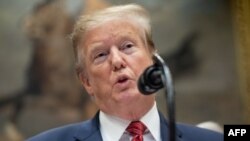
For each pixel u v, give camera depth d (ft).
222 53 33.37
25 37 32.12
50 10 32.19
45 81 32.04
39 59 32.04
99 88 9.08
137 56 8.96
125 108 9.03
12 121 31.63
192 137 9.95
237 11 33.65
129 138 9.27
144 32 9.34
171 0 33.50
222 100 33.04
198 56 33.35
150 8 33.27
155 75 6.86
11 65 31.86
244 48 33.35
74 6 32.30
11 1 32.19
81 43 9.33
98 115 9.89
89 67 9.21
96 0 32.32
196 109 32.99
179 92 33.04
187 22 33.47
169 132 6.46
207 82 33.17
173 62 33.22
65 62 32.07
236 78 33.22
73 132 9.75
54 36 32.12
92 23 9.13
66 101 32.04
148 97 9.05
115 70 8.81
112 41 8.96
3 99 31.68
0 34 31.91
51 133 9.87
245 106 33.04
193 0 33.73
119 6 9.45
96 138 9.42
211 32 33.50
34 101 31.83
